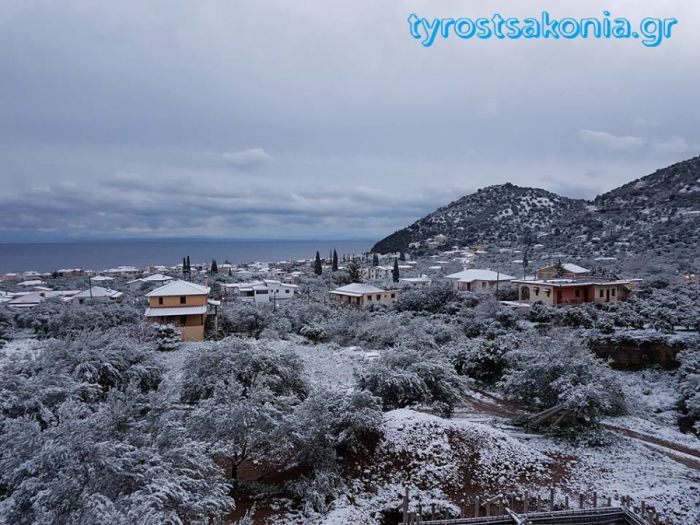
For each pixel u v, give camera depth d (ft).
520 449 52.21
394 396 65.05
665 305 136.67
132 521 24.81
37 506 25.57
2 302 189.67
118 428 34.96
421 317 146.51
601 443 57.98
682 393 77.97
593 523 34.01
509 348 92.02
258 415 40.60
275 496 40.14
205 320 138.92
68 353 65.10
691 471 51.08
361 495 41.11
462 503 41.50
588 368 64.39
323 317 151.74
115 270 444.55
